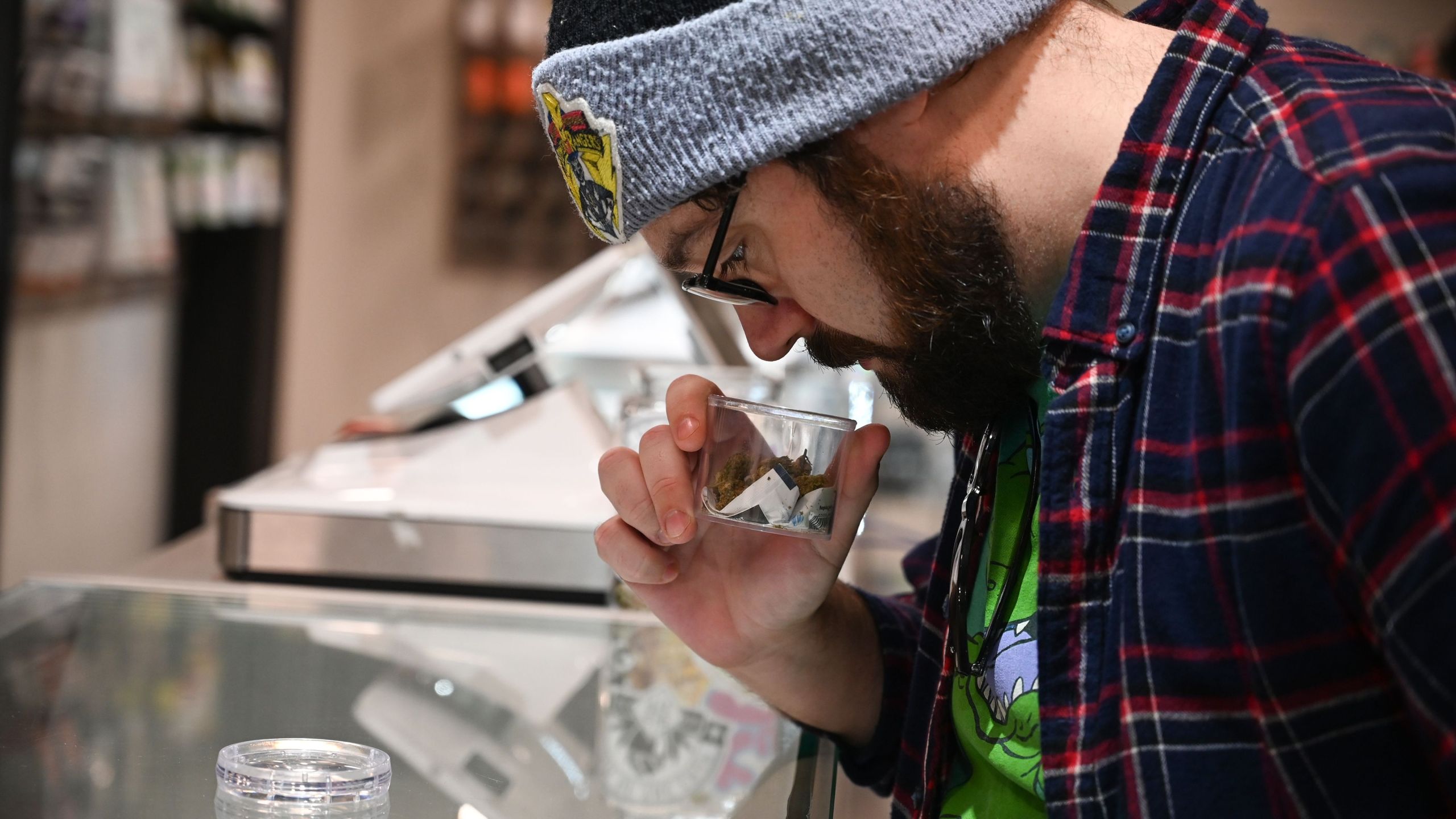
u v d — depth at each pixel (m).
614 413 2.00
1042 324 0.90
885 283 0.86
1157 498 0.77
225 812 0.82
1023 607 0.93
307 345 5.52
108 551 4.07
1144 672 0.76
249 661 1.13
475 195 5.87
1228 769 0.73
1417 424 0.63
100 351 3.88
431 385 1.80
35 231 3.08
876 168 0.83
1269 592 0.70
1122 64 0.86
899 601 1.32
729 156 0.83
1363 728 0.70
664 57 0.83
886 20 0.80
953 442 1.10
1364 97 0.75
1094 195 0.84
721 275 0.92
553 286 1.80
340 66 5.66
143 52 3.47
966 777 1.01
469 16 5.73
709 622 1.11
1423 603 0.63
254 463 4.88
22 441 3.29
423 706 1.06
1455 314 0.64
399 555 1.63
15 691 1.01
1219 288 0.73
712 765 1.00
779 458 0.95
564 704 1.11
